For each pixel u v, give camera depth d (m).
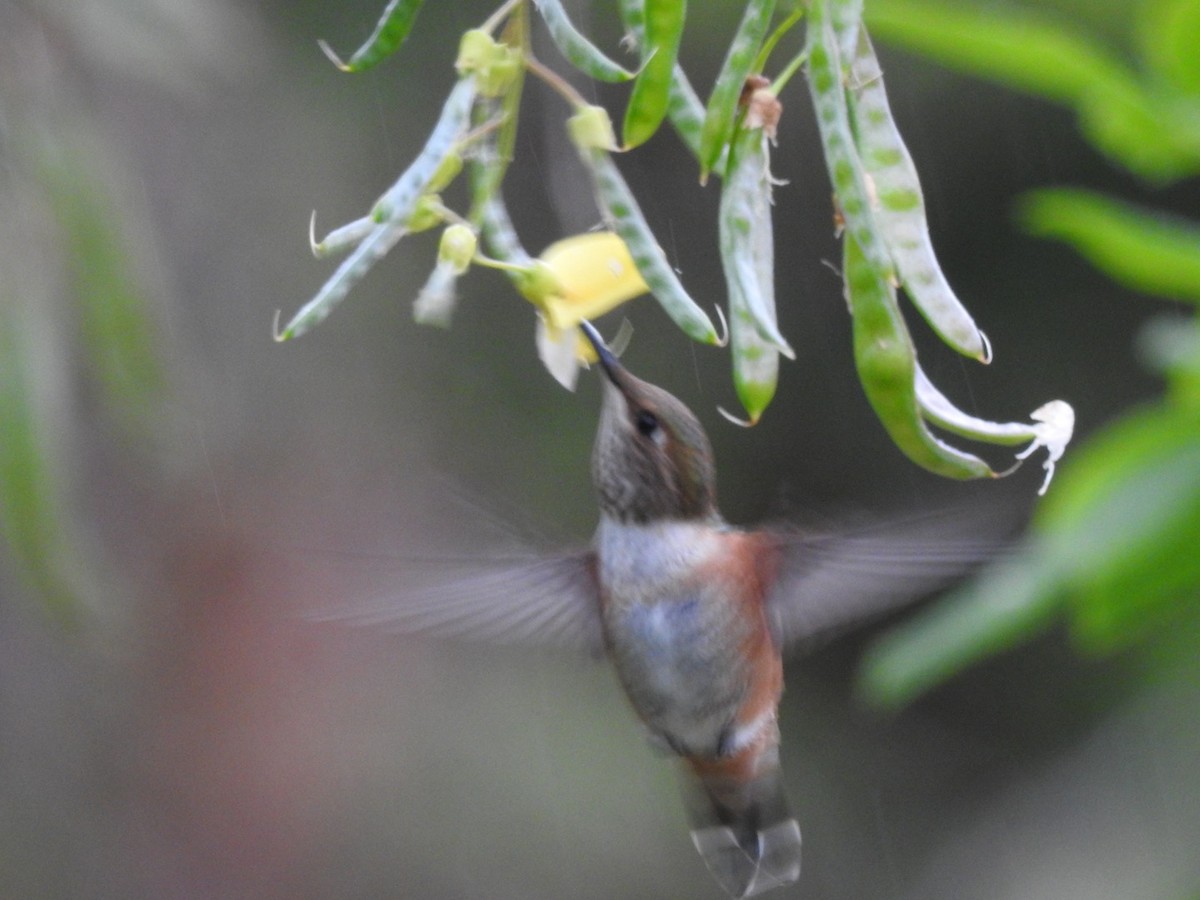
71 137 5.02
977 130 13.36
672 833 12.44
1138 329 13.72
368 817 11.60
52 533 4.64
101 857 10.60
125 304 4.95
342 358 11.88
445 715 12.22
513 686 12.55
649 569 5.72
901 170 3.18
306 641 11.34
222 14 5.66
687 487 5.71
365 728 11.73
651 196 12.07
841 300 13.83
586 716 12.73
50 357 4.71
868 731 15.04
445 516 11.84
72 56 5.28
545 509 12.58
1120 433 3.91
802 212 13.59
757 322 3.03
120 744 10.70
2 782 10.32
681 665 5.70
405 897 11.47
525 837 11.88
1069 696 14.31
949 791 14.52
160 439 5.06
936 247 13.73
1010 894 12.95
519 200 9.93
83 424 5.95
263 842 11.13
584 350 5.59
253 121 10.88
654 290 3.28
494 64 3.31
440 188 3.29
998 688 14.69
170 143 10.40
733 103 3.12
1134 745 9.80
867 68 3.20
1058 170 13.38
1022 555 4.08
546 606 5.71
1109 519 3.82
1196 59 3.88
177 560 10.70
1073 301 13.77
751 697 5.77
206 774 10.96
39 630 9.41
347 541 11.44
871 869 14.27
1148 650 8.02
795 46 12.03
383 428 11.94
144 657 10.69
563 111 5.59
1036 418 3.09
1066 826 12.08
